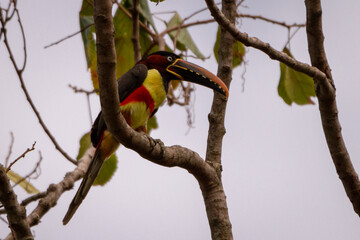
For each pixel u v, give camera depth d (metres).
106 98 8.26
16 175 10.67
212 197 10.20
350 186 10.88
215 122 10.63
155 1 11.23
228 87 10.95
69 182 11.20
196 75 11.77
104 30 7.61
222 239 10.02
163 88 11.98
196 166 9.88
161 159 9.35
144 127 12.16
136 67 11.90
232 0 10.81
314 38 10.51
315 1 10.32
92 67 13.02
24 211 8.07
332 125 10.66
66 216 10.96
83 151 13.21
